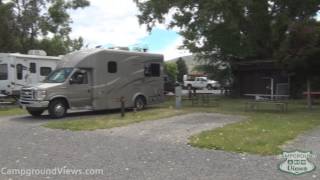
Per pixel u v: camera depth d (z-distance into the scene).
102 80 22.69
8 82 28.06
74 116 21.83
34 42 41.34
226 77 39.47
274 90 35.25
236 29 31.77
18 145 13.02
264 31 32.59
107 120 19.14
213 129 15.87
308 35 22.81
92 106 22.39
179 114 21.48
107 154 11.52
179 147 12.52
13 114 22.88
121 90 23.50
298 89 33.78
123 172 9.53
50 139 14.18
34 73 29.11
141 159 10.86
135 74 24.17
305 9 31.92
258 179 8.91
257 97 27.98
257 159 10.77
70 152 11.84
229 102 30.25
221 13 30.45
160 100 25.62
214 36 33.12
